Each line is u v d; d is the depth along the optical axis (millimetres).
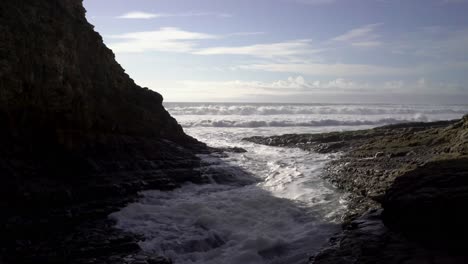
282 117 56344
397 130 30641
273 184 17500
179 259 10359
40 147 15164
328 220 12375
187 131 41875
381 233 10141
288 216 12906
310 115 61062
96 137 17250
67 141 15828
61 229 11680
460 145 15438
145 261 9688
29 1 16078
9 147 13914
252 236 11438
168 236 11562
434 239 9195
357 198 14188
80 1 20125
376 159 18844
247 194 15641
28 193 12523
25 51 14609
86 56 18828
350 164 19172
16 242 10422
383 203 10562
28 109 14789
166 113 24031
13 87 13961
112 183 15023
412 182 10406
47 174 14289
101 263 9547
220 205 14031
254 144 32000
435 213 9312
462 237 8852
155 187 16172
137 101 22219
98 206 13359
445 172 10320
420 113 68125
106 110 18594
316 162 22266
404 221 9914
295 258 10117
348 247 9695
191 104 104375
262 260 10258
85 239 10891
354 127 46469
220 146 30031
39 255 9836
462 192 9141
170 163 18734
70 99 16219
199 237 11500
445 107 89938
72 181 14484
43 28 15820
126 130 19625
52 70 15562
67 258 9781
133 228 12078
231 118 53875
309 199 14680
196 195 15805
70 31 17641
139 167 17391
